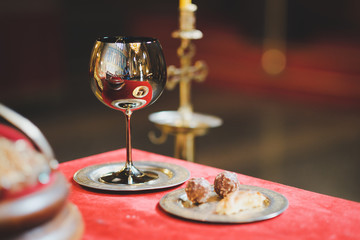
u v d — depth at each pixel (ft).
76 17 19.94
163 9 21.61
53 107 14.01
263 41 17.56
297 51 16.58
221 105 14.17
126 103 2.54
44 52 15.35
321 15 17.84
